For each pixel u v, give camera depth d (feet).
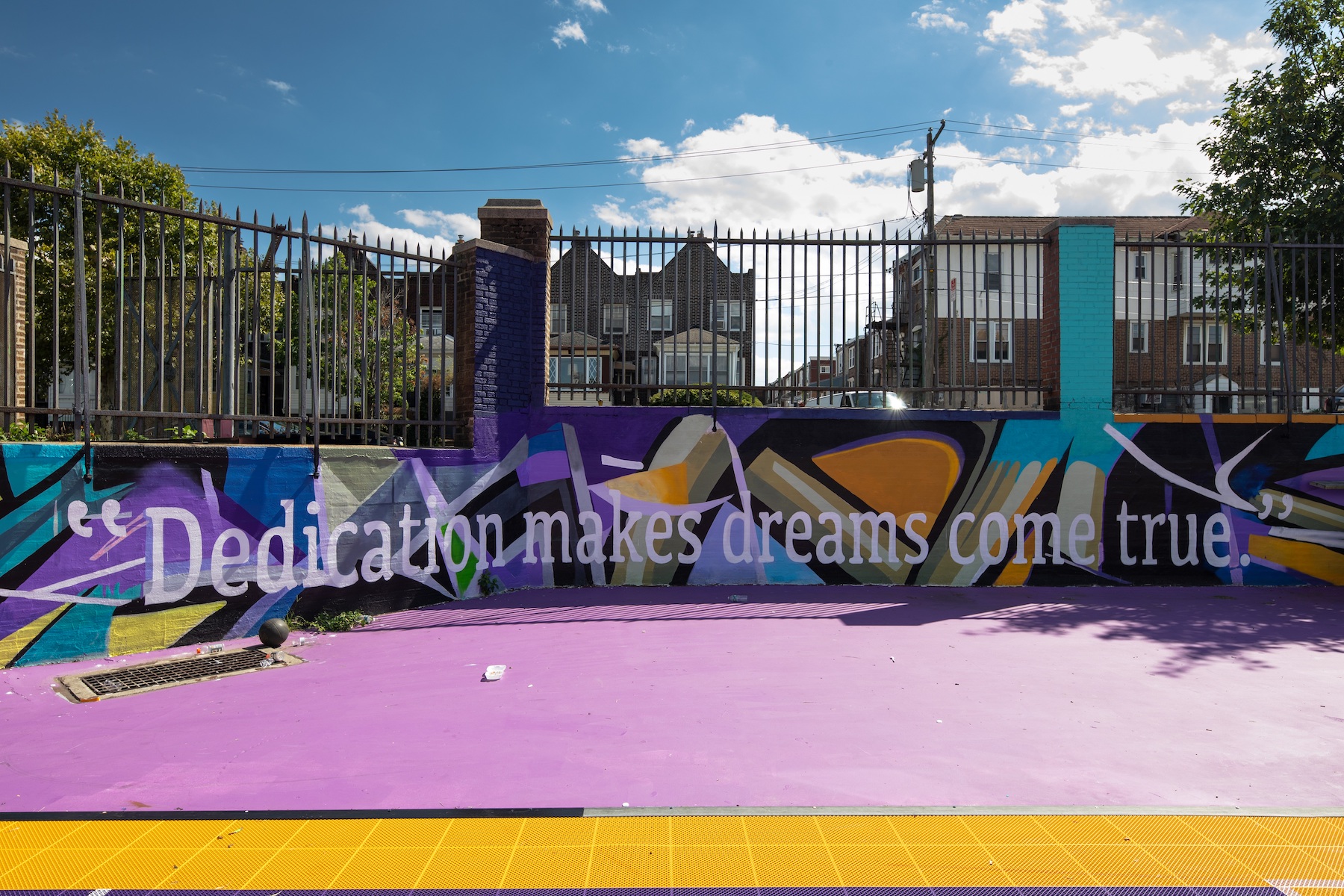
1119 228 64.49
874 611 21.67
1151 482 25.67
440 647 18.10
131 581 17.01
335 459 20.39
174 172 61.16
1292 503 25.85
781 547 25.23
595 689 14.96
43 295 33.60
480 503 23.70
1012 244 26.07
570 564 24.81
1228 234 34.91
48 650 15.92
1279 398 28.40
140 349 17.29
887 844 9.05
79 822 9.68
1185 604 22.59
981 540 25.49
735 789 10.53
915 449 25.44
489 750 12.00
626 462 24.93
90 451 16.43
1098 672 15.84
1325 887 8.10
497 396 24.03
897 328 25.29
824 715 13.43
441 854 8.87
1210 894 8.02
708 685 15.12
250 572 18.80
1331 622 20.29
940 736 12.39
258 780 10.95
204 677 15.69
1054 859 8.69
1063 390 25.63
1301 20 34.01
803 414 25.27
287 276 19.79
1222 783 10.66
